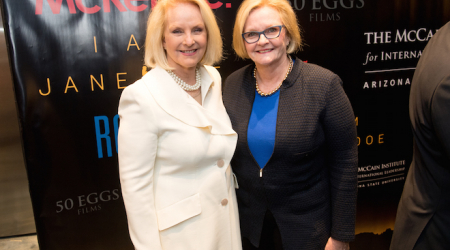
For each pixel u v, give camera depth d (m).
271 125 1.21
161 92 1.12
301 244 1.26
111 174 1.88
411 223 1.06
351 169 1.21
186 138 1.13
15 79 1.65
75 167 1.81
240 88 1.35
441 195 0.97
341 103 1.16
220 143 1.20
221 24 1.88
